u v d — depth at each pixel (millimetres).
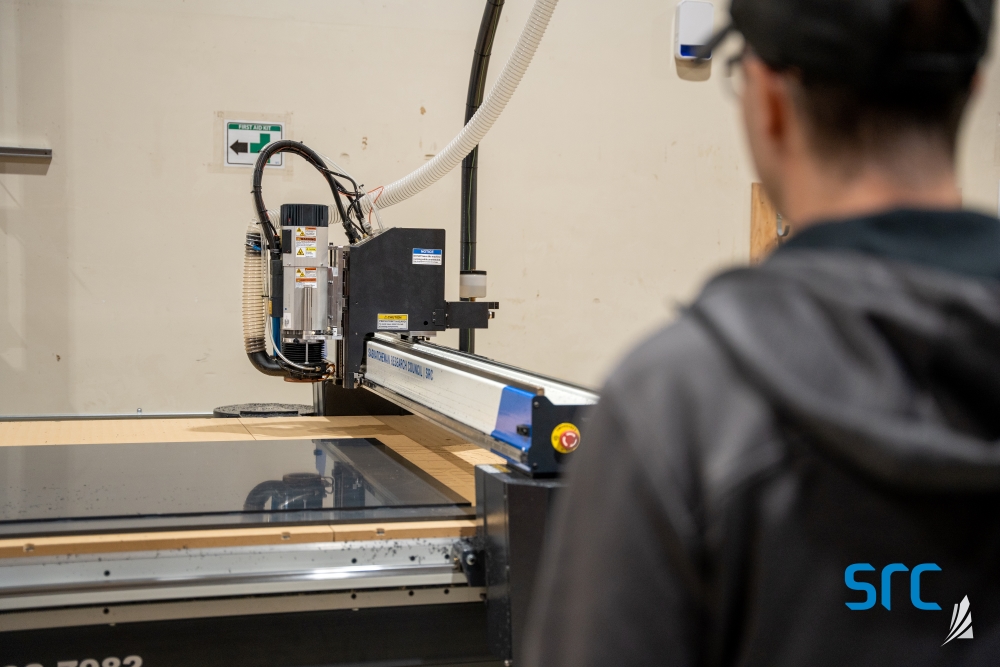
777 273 455
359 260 1965
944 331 406
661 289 3766
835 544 424
